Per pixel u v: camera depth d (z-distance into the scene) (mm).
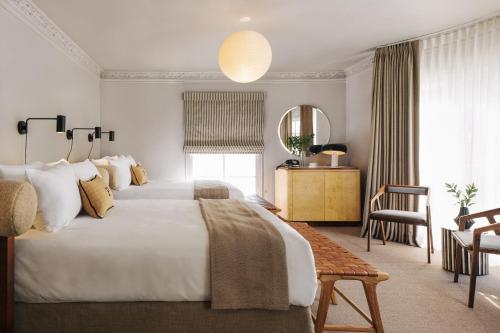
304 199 5055
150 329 1600
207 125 5688
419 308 2389
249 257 1619
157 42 4176
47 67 3547
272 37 4027
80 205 2189
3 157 2775
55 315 1585
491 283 2873
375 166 4441
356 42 4219
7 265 1532
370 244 4168
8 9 2789
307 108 5777
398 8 3248
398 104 4262
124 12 3303
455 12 3330
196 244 1653
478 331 2076
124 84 5598
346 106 5738
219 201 2943
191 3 3121
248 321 1619
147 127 5652
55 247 1606
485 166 3441
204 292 1603
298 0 3072
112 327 1590
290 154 5801
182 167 5727
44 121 3482
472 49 3590
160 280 1591
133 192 3719
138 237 1698
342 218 5059
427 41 4051
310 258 1671
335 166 5285
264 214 2369
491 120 3402
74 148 4371
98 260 1585
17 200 1509
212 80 5707
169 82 5672
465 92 3629
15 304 1589
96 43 4191
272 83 5770
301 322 1645
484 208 3447
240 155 5922
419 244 4047
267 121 5777
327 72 5707
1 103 2736
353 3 3143
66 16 3381
